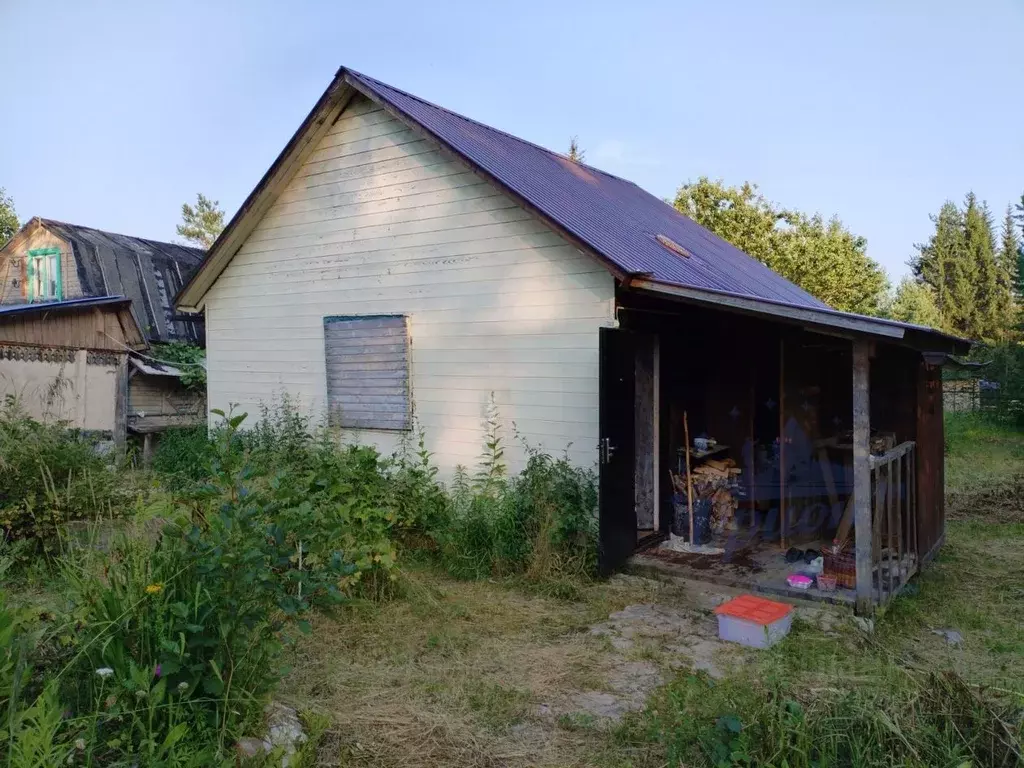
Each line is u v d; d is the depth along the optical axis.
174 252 17.33
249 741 3.33
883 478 6.05
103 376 11.66
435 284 8.10
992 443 16.58
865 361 5.48
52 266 15.60
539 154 10.66
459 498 7.58
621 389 6.68
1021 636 5.35
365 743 3.68
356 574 5.43
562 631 5.34
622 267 6.31
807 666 4.61
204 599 3.34
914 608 5.87
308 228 9.30
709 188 24.97
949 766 2.99
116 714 2.84
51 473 6.06
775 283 11.34
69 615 3.33
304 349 9.42
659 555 7.06
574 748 3.70
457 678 4.50
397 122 8.35
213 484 4.27
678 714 3.82
